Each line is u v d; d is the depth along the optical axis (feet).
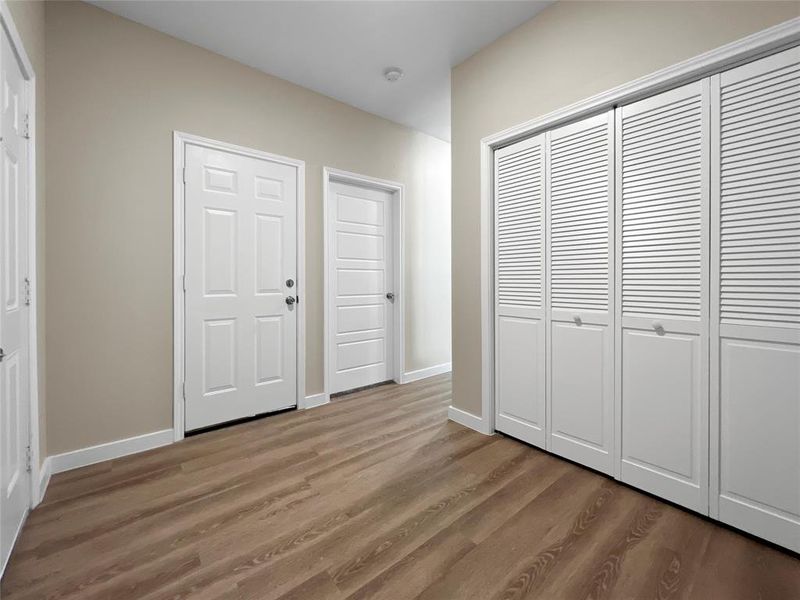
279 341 9.18
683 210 5.15
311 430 8.14
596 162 6.12
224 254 8.29
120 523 4.97
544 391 6.98
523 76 7.09
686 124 5.11
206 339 8.07
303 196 9.49
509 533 4.76
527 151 7.17
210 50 8.04
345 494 5.65
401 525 4.92
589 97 6.05
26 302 5.18
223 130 8.22
